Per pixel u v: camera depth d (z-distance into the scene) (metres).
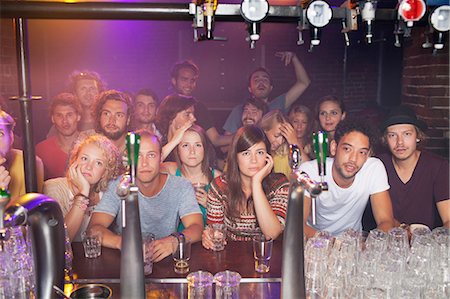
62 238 1.27
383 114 2.91
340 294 1.43
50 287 1.25
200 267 1.71
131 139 1.19
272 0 1.50
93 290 1.38
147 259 1.62
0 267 1.44
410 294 1.42
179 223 2.68
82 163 2.85
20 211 1.12
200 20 1.40
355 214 2.89
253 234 2.65
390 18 1.50
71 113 2.86
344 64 2.96
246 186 2.77
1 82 2.71
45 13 1.38
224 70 2.94
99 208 2.42
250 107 2.94
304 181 1.20
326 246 1.52
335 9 1.47
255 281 1.58
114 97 2.89
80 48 2.87
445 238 1.63
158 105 2.90
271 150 2.92
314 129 2.96
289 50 2.96
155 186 2.65
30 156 1.53
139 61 2.90
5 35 2.69
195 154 2.89
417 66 2.91
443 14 1.42
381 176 2.86
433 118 2.89
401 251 1.63
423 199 2.88
